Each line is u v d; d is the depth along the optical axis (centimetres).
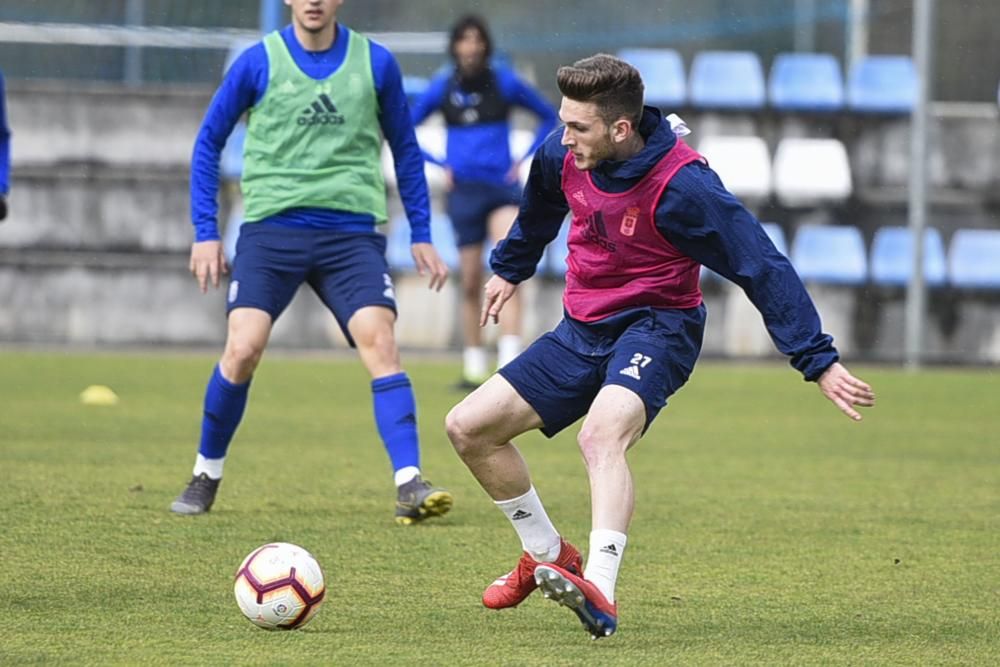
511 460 1428
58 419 3095
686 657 1268
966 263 4881
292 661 1227
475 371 3794
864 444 2948
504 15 5206
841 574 1669
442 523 1959
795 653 1291
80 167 4875
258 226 2008
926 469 2600
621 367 1359
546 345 1434
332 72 2002
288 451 2705
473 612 1444
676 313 1406
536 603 1489
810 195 4969
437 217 4953
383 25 5166
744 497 2255
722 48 5378
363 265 2017
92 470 2388
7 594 1478
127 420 3098
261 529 1884
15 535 1803
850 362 4862
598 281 1418
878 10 5216
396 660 1238
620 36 5266
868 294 4853
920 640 1348
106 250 4888
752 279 1339
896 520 2055
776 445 2920
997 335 4853
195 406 3378
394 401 1991
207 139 2016
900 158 4991
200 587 1527
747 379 4338
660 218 1362
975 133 4953
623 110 1332
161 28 5006
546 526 1440
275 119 1994
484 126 3653
